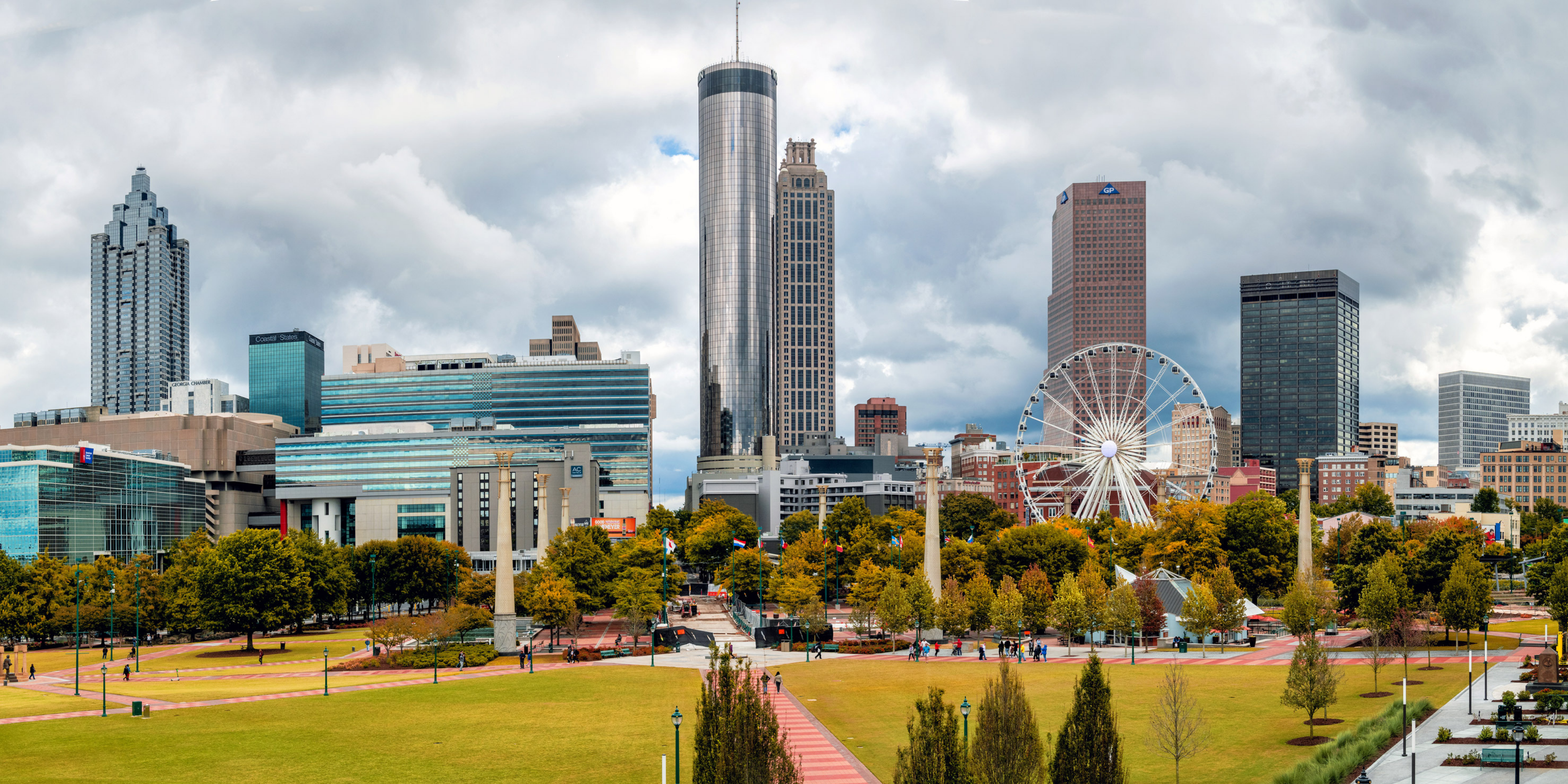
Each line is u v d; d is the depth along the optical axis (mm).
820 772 78938
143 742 90500
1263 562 190625
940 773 56656
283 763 83750
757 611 199625
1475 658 121062
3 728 95938
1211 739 86062
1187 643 145625
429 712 104438
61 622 165375
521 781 78625
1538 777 67875
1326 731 86938
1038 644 150500
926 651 148750
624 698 112375
